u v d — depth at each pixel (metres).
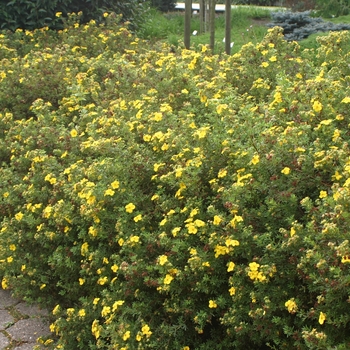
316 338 2.31
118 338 2.95
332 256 2.41
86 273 3.50
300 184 2.89
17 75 5.89
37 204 3.91
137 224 3.28
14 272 3.92
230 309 2.77
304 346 2.48
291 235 2.58
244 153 3.05
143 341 2.92
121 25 8.14
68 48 6.43
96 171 3.51
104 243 3.53
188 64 4.95
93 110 4.81
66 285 3.62
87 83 5.34
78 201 3.57
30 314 4.05
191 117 4.01
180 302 3.02
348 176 2.68
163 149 3.52
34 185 4.18
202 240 2.92
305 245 2.54
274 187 2.95
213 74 4.86
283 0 17.69
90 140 4.01
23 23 8.21
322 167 2.83
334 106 3.35
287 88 3.57
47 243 3.85
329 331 2.46
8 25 8.16
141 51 6.91
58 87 5.71
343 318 2.38
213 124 3.55
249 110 3.55
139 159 3.58
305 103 3.44
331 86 3.40
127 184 3.51
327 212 2.60
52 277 3.83
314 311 2.45
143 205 3.44
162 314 3.12
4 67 6.05
